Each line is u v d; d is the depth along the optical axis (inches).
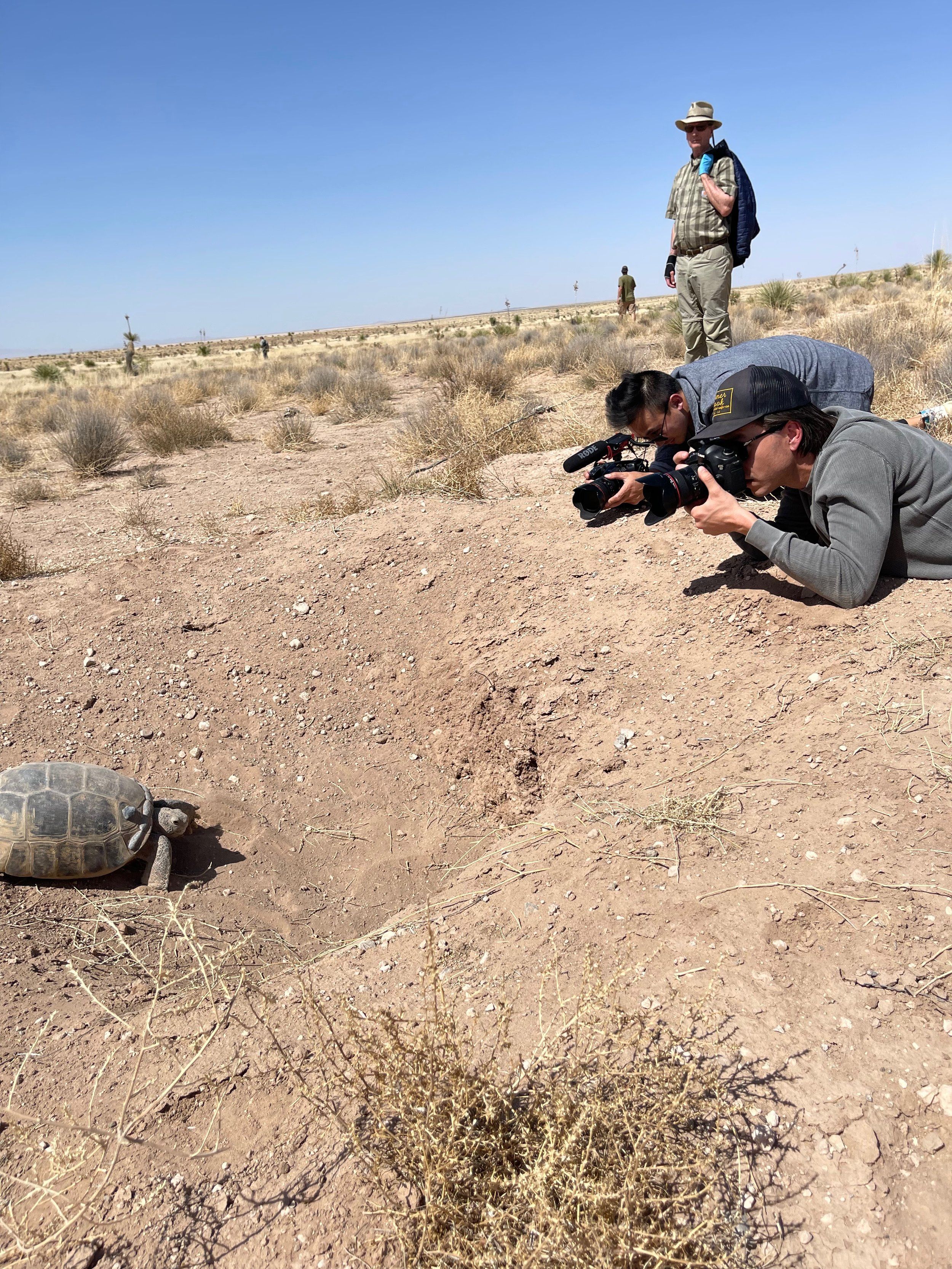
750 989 84.5
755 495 135.4
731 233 239.3
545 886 113.3
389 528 245.6
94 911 136.3
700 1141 71.1
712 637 156.0
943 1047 74.7
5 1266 71.5
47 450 649.0
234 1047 95.1
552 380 700.0
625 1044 76.4
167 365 1920.5
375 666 203.3
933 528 128.0
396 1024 82.1
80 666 199.3
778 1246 64.1
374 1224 70.9
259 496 425.4
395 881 150.5
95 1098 89.8
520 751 165.2
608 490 151.9
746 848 105.2
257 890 147.3
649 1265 60.9
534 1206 63.5
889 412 250.2
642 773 133.6
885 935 86.3
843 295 1112.2
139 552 256.2
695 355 259.1
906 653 123.4
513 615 196.9
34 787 143.3
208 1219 74.1
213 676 200.5
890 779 105.0
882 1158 68.1
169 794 168.4
